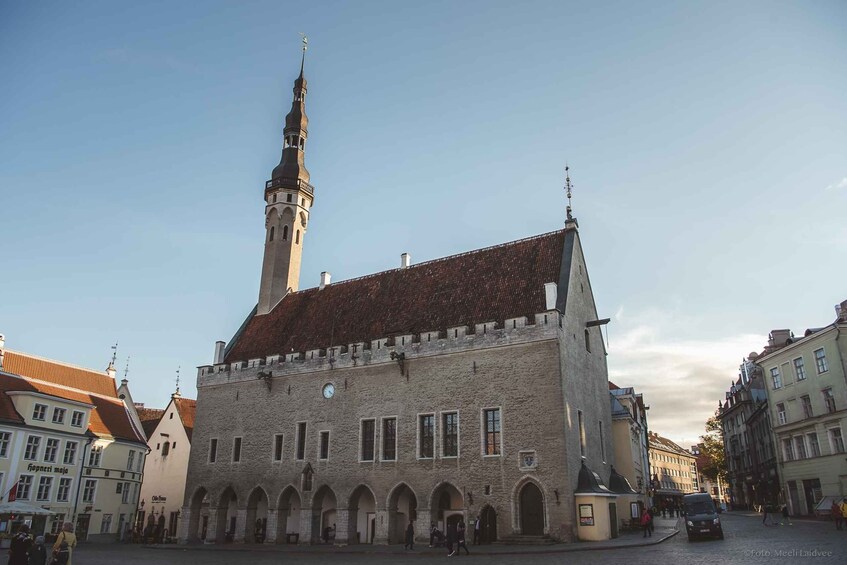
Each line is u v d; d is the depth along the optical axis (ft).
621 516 148.15
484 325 130.00
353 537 134.51
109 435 189.47
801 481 171.12
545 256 144.15
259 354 167.84
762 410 233.14
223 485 154.40
